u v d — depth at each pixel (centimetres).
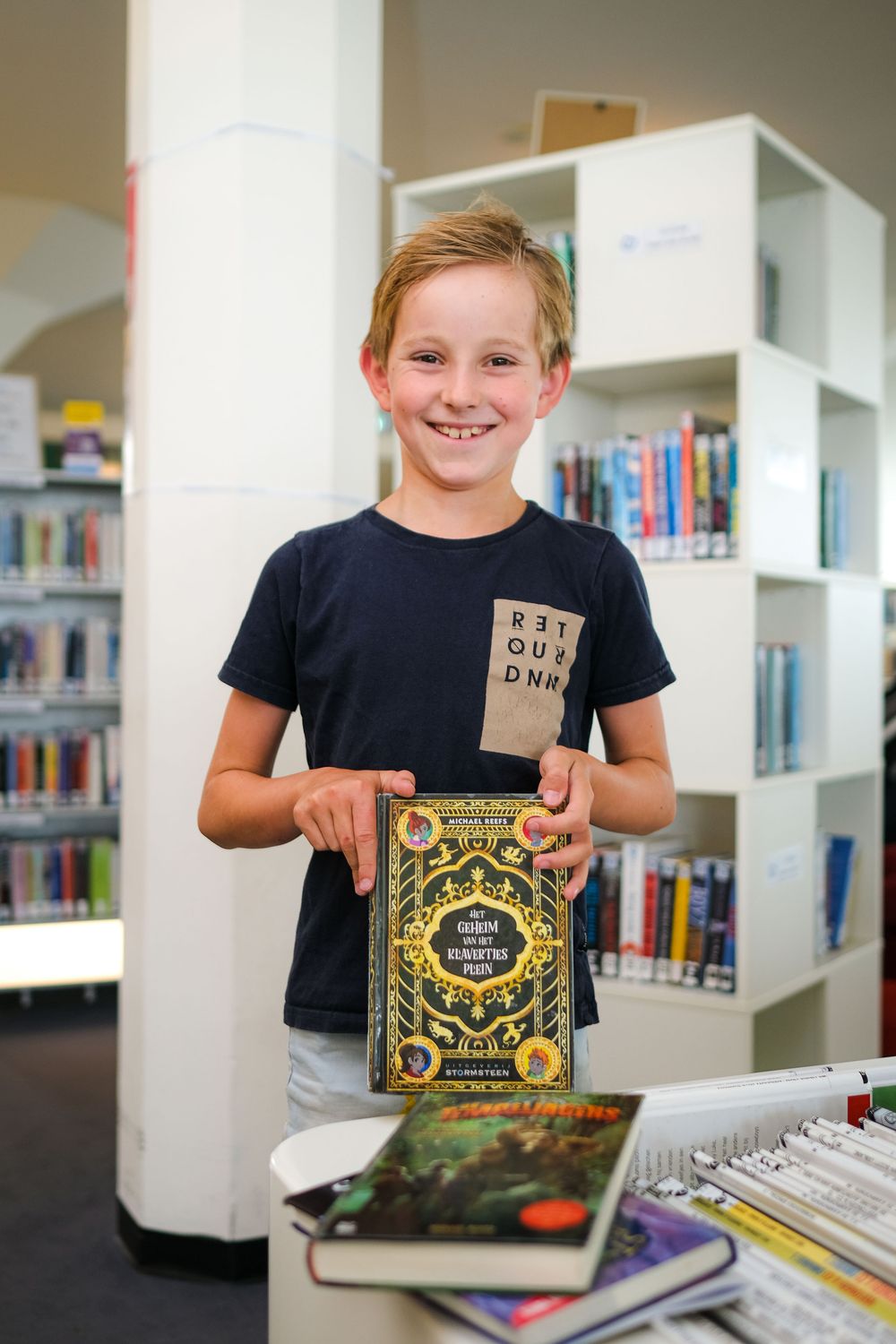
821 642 266
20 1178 278
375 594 101
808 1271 69
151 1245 230
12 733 467
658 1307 61
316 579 104
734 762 227
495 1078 83
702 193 233
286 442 224
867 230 287
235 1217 224
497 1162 66
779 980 237
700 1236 64
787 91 426
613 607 107
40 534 461
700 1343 60
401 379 97
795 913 245
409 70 407
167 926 226
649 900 235
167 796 225
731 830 257
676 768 233
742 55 397
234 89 220
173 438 225
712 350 231
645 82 418
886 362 828
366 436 237
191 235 223
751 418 228
